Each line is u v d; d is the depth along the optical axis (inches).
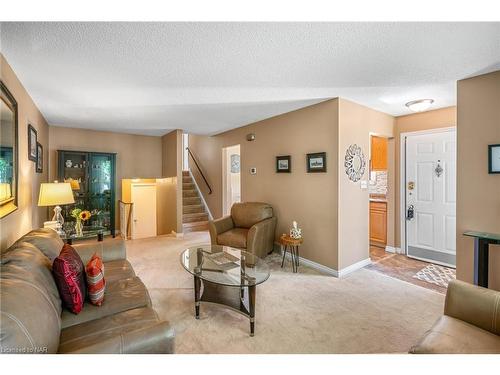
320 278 121.6
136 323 57.7
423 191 147.6
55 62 81.0
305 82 101.6
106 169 207.8
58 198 115.3
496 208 89.9
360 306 94.7
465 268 97.0
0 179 70.1
